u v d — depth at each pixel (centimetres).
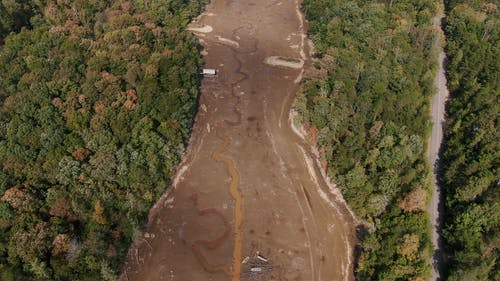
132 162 13688
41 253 11450
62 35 17050
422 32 19488
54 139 13450
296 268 12781
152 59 16262
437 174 15050
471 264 11556
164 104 15025
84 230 12500
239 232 13650
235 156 15875
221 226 13788
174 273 12631
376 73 16975
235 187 14888
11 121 13650
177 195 14562
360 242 13338
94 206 12688
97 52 16400
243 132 16738
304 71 19712
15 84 15362
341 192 14625
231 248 13250
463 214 12438
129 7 19862
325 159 15350
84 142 13888
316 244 13362
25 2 19662
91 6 19688
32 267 11125
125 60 16175
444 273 12344
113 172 13362
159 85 15825
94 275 11725
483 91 16600
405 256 11969
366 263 12300
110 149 13600
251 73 19512
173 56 16950
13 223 11800
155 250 13112
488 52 19025
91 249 11881
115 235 12562
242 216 14075
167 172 14662
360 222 13838
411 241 12000
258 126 16988
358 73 17225
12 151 13212
